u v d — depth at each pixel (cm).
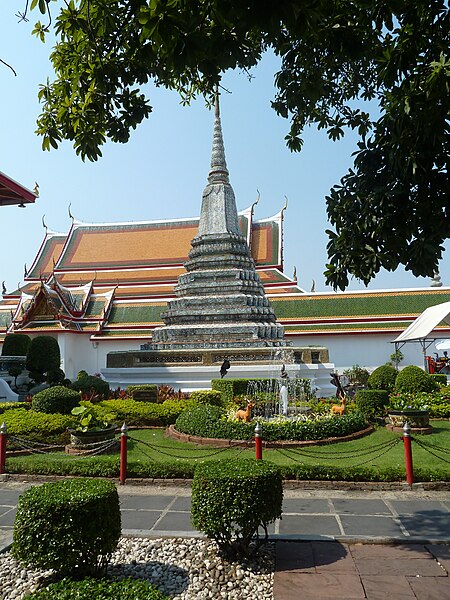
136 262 4456
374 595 550
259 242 4462
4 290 4416
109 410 1617
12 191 1830
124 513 861
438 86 516
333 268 648
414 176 562
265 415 1661
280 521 802
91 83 712
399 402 1686
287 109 918
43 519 553
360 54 626
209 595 554
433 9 564
